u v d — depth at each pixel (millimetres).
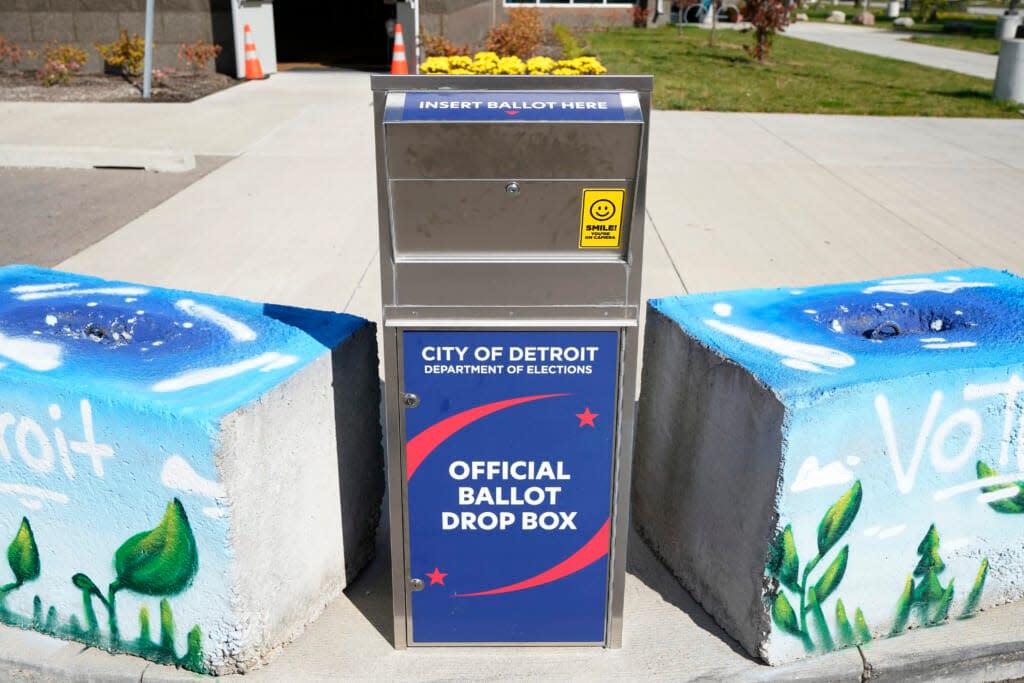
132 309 3207
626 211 2518
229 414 2479
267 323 3123
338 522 3109
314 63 16047
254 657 2773
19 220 7086
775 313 3238
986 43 26016
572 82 2494
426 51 13805
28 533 2818
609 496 2787
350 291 5762
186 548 2627
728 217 7496
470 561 2846
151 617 2768
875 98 14055
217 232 6883
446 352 2637
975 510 2924
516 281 2568
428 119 2391
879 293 3455
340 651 2912
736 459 2838
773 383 2637
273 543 2768
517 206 2506
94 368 2732
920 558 2916
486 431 2713
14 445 2713
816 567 2789
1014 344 2924
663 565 3377
